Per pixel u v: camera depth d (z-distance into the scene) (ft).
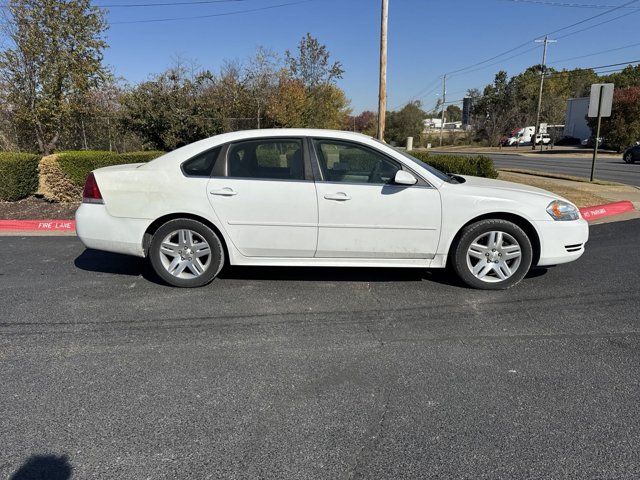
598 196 36.27
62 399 9.29
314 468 7.43
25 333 12.23
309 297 14.84
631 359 10.96
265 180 14.69
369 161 14.85
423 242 14.88
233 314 13.51
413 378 10.14
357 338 12.04
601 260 19.03
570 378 10.13
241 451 7.82
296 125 79.61
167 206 14.83
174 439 8.12
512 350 11.41
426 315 13.48
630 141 117.08
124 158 31.71
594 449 7.86
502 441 8.07
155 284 16.01
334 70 87.86
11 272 17.35
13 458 7.61
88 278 16.66
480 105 221.87
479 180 16.56
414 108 203.82
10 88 43.83
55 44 43.78
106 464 7.50
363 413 8.88
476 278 15.26
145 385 9.81
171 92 47.60
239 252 15.14
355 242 14.83
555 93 215.10
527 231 15.38
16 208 29.09
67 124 47.26
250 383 9.92
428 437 8.19
